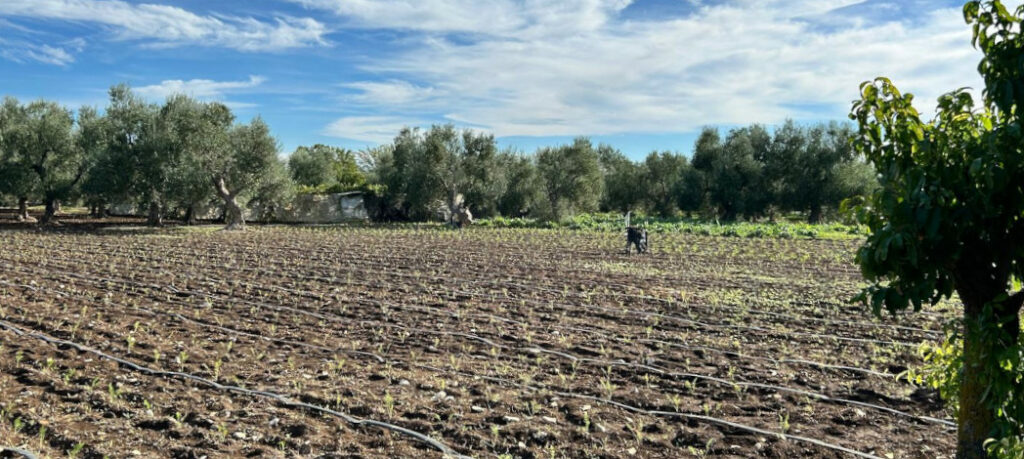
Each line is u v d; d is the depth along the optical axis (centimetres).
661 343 880
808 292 1328
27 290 1264
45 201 3494
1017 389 288
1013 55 258
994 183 253
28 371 700
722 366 773
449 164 4000
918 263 277
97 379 683
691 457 514
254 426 566
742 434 557
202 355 789
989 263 294
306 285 1390
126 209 4416
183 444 524
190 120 3159
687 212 5000
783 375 734
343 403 625
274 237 2861
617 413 608
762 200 4600
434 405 626
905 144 302
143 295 1237
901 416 601
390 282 1455
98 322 970
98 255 1945
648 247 2441
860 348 864
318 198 4300
